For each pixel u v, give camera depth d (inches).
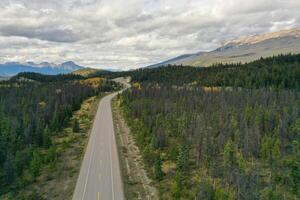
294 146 3208.7
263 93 5674.2
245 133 3427.7
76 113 5876.0
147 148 3361.2
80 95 7440.9
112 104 7081.7
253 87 7066.9
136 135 4143.7
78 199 2301.9
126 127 4756.4
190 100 5526.6
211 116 4389.8
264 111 4249.5
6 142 3351.4
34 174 2755.9
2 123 4025.6
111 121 5182.1
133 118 5073.8
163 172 2849.4
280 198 2251.5
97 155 3339.1
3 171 2778.1
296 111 4220.0
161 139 3550.7
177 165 2923.2
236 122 3895.2
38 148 3602.4
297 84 6825.8
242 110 4539.9
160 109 5108.3
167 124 4185.5
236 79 7741.1
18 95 7239.2
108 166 2994.6
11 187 2598.4
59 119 4682.6
